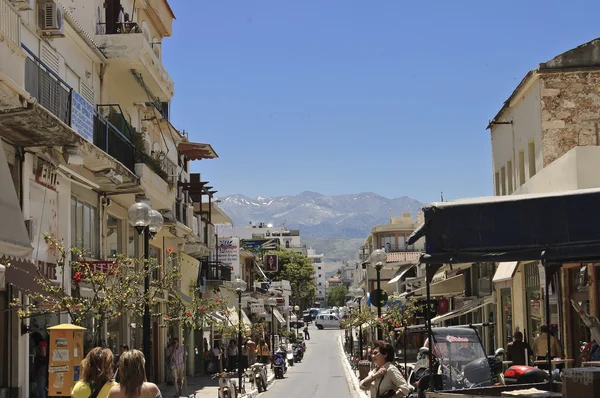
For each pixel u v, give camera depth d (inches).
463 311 1152.8
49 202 721.0
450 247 340.2
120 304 542.3
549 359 371.9
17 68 565.0
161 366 1192.8
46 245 703.1
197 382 1349.7
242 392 1128.2
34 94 621.3
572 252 324.2
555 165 789.2
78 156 676.1
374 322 1149.1
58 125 620.4
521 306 969.5
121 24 1018.1
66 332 513.7
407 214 3619.6
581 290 735.1
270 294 2701.8
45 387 696.4
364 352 1584.6
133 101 1090.7
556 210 328.5
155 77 1014.4
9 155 646.5
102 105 916.0
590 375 291.9
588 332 708.7
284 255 4633.4
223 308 1160.2
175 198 1208.8
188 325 1071.6
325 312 5083.7
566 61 924.6
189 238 1366.9
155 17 1207.6
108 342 910.4
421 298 1102.4
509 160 1108.5
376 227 3548.2
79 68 864.3
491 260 334.3
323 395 1125.1
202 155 1579.7
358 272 4918.8
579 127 917.2
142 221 573.0
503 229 334.6
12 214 456.4
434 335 499.5
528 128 991.0
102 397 328.2
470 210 339.3
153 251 1162.0
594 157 725.9
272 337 2041.1
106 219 919.7
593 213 324.2
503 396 362.9
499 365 556.1
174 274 624.1
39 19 727.7
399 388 417.1
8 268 554.6
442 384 483.5
